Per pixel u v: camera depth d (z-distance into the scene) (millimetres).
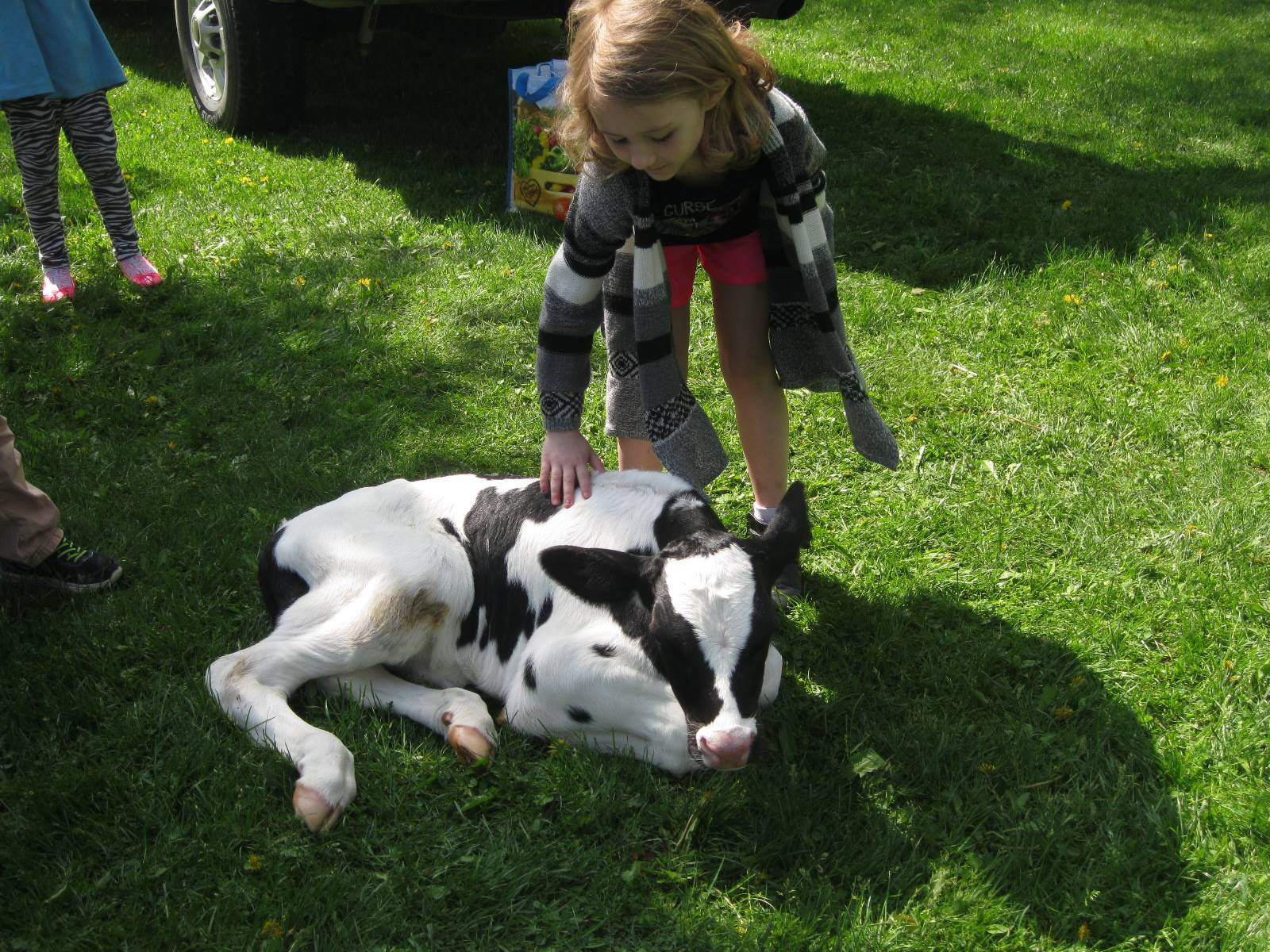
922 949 2355
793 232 2838
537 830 2588
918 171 6961
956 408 4637
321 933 2332
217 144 7230
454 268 5617
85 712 2877
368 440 4289
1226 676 3148
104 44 5062
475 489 3119
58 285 5137
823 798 2709
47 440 4141
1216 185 7086
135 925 2309
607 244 2924
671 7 2406
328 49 9508
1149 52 10898
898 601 3502
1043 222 6316
